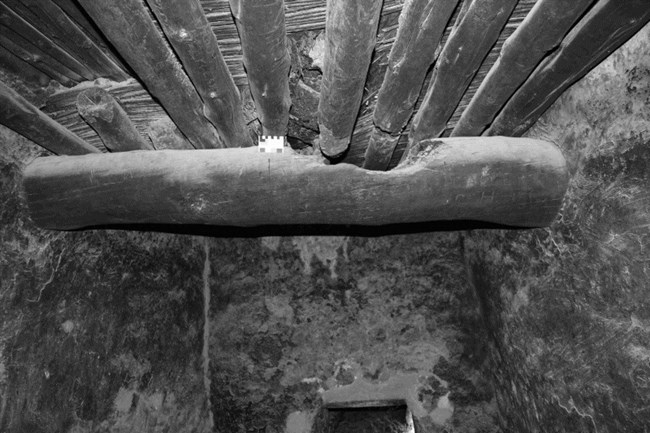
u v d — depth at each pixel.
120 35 1.36
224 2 1.50
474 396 3.24
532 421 2.65
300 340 3.40
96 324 2.36
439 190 1.96
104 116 1.75
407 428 4.36
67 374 2.14
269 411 3.31
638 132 1.58
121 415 2.47
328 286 3.49
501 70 1.69
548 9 1.40
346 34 1.31
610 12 1.42
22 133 1.83
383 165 2.50
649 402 1.65
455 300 3.41
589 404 2.05
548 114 2.10
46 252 2.08
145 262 2.82
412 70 1.59
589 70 1.76
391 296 3.45
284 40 1.44
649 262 1.59
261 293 3.49
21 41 1.58
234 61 1.77
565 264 2.12
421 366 3.32
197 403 3.20
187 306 3.21
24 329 1.93
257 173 1.94
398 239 3.54
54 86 1.84
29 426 1.91
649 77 1.50
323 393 3.33
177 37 1.38
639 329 1.67
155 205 1.96
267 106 1.76
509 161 1.97
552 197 2.02
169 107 1.75
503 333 2.88
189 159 1.97
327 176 1.95
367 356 3.36
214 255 3.57
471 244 3.26
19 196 1.96
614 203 1.73
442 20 1.39
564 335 2.20
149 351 2.76
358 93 1.63
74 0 1.44
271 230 3.53
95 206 1.98
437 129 2.07
